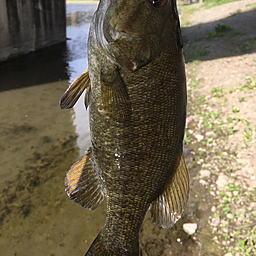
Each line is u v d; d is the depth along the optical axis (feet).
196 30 5.95
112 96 0.76
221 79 3.25
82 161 0.97
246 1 7.78
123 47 0.71
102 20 0.75
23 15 5.42
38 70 4.83
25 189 2.08
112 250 0.96
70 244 1.67
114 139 0.80
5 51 5.23
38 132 2.82
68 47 6.37
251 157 2.02
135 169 0.81
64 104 0.86
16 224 1.80
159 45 0.71
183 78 0.76
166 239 1.60
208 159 2.15
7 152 2.49
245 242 1.50
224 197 1.78
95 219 1.84
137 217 0.89
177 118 0.77
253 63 3.41
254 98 2.63
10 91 3.86
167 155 0.81
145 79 0.73
